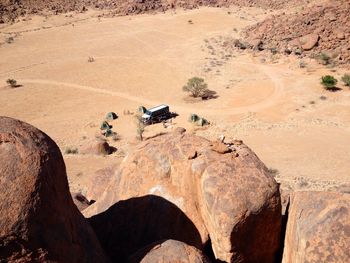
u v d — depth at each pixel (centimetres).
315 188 2769
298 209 925
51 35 9175
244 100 5400
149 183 1159
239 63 6856
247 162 1050
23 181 703
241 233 939
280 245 1016
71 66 7150
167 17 10300
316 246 834
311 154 3712
